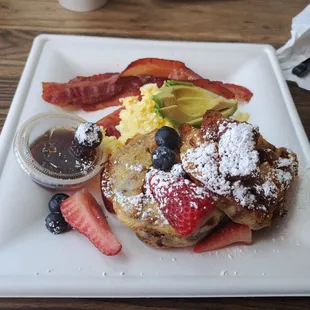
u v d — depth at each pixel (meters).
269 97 0.33
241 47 0.37
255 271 0.24
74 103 0.32
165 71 0.34
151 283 0.23
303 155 0.30
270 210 0.25
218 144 0.25
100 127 0.30
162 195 0.24
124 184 0.26
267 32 0.41
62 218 0.25
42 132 0.29
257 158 0.24
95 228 0.25
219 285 0.23
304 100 0.36
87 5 0.40
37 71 0.33
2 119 0.31
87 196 0.26
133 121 0.30
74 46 0.35
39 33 0.38
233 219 0.25
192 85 0.32
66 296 0.23
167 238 0.24
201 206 0.23
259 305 0.24
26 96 0.31
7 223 0.25
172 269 0.24
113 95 0.33
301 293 0.24
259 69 0.36
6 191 0.26
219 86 0.33
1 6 0.40
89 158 0.28
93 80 0.33
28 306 0.22
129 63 0.35
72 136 0.29
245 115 0.33
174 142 0.26
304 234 0.26
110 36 0.39
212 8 0.42
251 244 0.25
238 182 0.24
